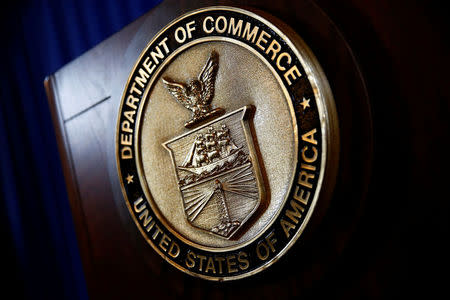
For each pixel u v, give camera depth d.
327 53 0.83
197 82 1.01
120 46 1.20
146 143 1.11
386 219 0.79
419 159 0.76
